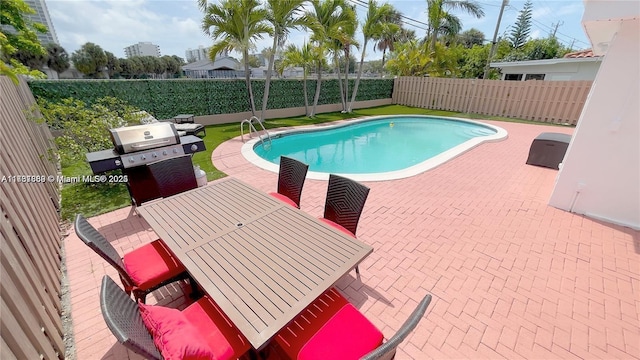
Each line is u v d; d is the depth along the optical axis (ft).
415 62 58.49
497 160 22.65
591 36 13.25
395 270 9.87
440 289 9.06
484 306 8.45
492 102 44.50
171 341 4.58
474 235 12.03
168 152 12.81
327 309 6.41
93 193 15.33
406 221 13.07
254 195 9.73
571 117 37.01
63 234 11.62
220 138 28.37
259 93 37.76
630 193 12.49
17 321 5.06
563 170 13.97
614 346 7.30
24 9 25.39
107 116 18.38
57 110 17.35
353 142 35.14
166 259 7.87
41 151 15.37
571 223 13.08
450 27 59.98
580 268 10.11
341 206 9.73
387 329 7.70
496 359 6.98
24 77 21.48
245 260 6.44
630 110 11.83
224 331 5.85
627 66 11.48
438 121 43.96
